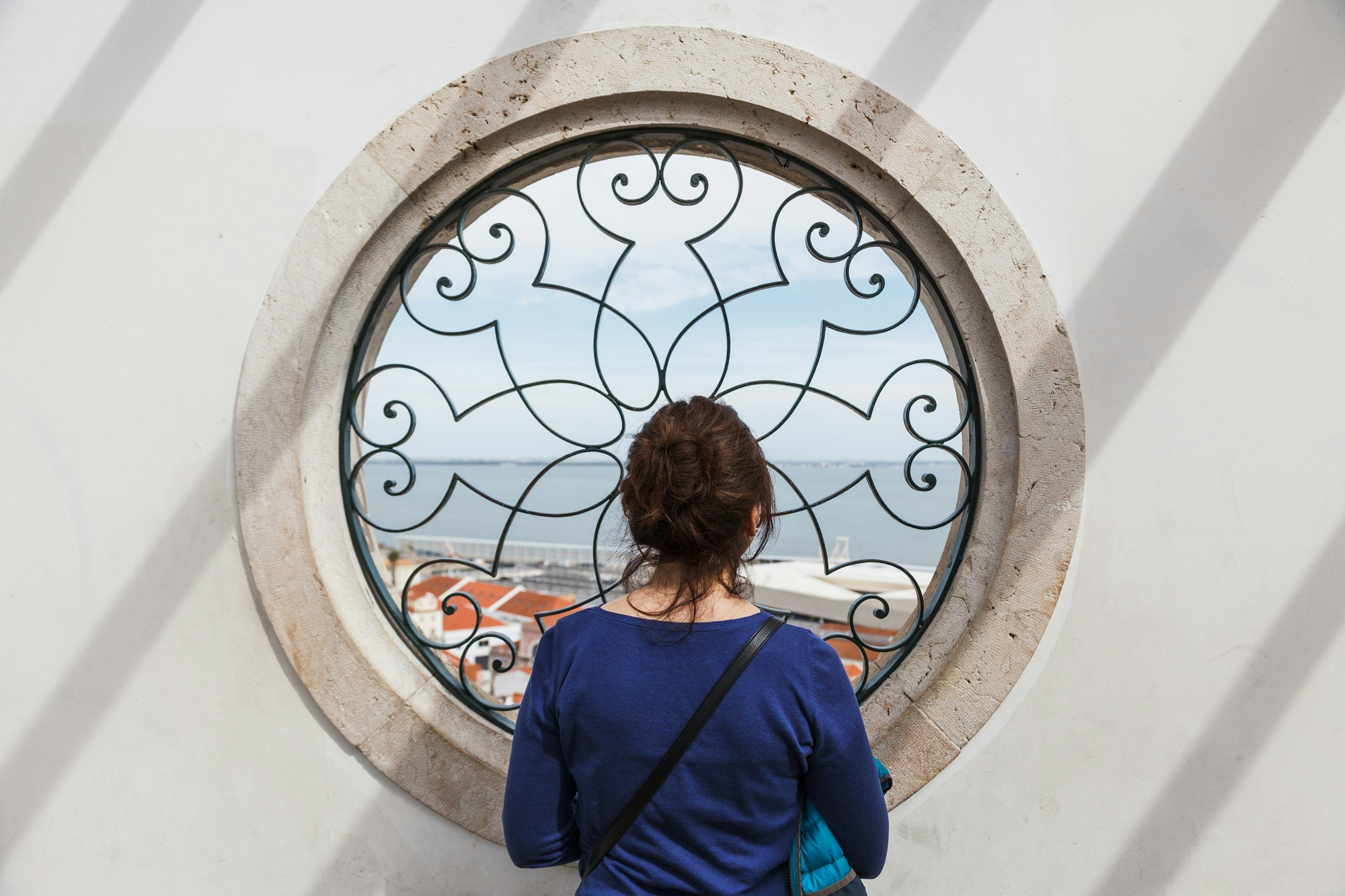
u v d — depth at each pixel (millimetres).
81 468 1723
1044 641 1696
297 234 1697
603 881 969
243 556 1712
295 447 1695
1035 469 1681
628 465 1047
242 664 1717
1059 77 1692
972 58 1698
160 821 1722
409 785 1695
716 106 1712
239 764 1723
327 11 1707
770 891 985
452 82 1692
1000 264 1685
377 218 1691
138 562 1721
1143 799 1689
